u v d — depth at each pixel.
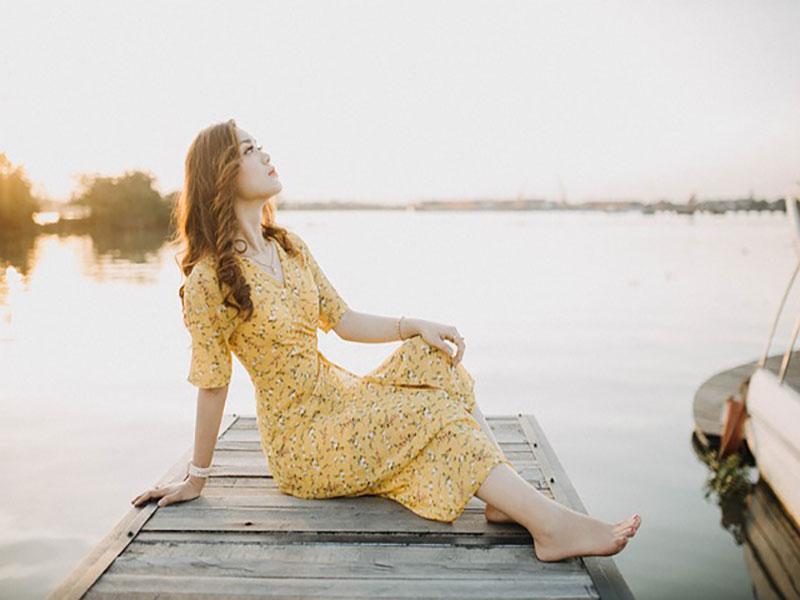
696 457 6.49
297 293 2.90
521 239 46.38
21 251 32.34
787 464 5.36
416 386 2.87
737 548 4.75
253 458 3.60
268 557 2.54
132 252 32.22
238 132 2.81
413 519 2.80
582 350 11.56
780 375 5.88
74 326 12.78
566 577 2.40
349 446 2.86
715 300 17.75
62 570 4.16
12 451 6.28
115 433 6.80
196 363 2.82
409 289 18.44
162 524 2.79
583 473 6.09
